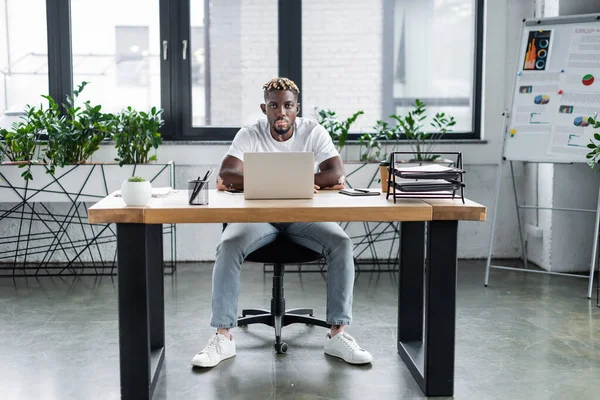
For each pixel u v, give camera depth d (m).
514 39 4.82
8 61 4.79
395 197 2.50
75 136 4.32
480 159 4.87
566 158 4.18
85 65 4.82
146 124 4.39
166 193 2.70
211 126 4.89
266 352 2.97
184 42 4.80
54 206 4.78
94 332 3.27
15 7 4.76
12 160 4.47
